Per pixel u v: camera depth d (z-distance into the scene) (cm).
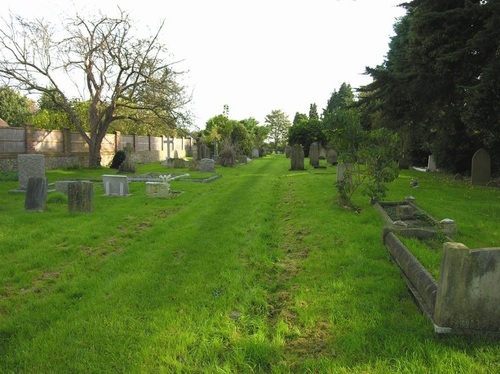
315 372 300
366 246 620
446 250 334
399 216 852
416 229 662
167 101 2684
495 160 1859
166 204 1091
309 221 822
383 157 942
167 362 312
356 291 450
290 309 418
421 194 1233
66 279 504
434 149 2250
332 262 555
